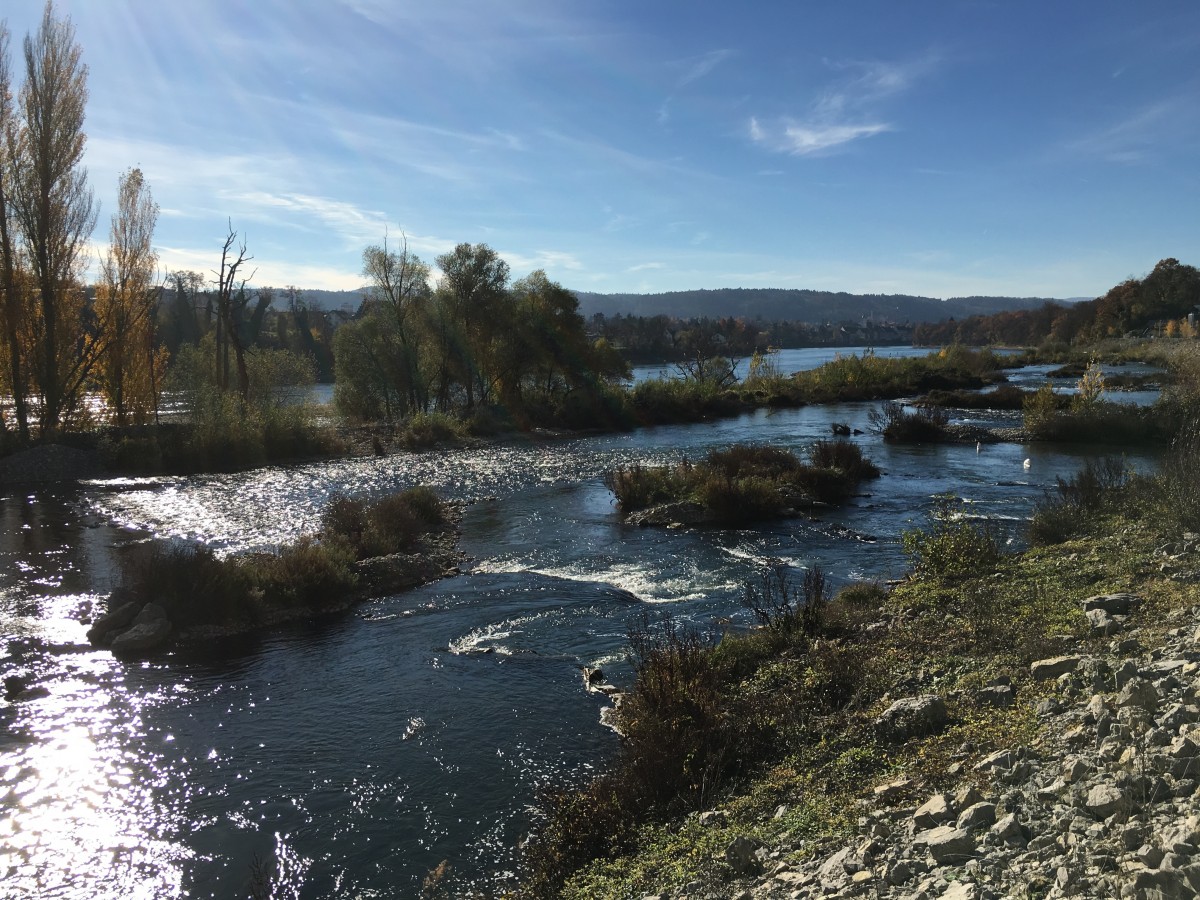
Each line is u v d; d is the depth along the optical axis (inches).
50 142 1221.1
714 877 192.5
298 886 248.7
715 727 287.4
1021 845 157.2
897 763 233.5
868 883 160.7
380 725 360.5
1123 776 165.9
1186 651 234.5
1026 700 247.6
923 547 490.9
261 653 462.9
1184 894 118.6
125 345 1467.8
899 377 2659.9
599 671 410.9
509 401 1926.7
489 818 282.0
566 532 776.9
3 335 1250.0
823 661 335.9
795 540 701.9
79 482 1143.0
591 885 218.4
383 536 700.0
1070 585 380.8
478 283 1903.3
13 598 568.7
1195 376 1644.9
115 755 338.0
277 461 1366.9
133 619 496.4
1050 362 3801.7
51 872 259.9
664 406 2050.9
